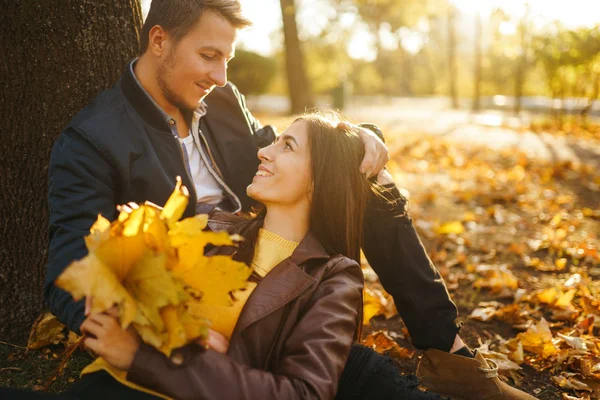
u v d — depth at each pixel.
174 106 2.37
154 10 2.20
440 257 4.25
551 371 2.65
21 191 2.62
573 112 16.45
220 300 1.47
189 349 1.48
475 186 7.06
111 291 1.29
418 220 5.24
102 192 2.04
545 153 9.89
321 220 1.95
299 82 16.41
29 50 2.53
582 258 4.23
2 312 2.66
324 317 1.65
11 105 2.55
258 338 1.67
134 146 2.16
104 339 1.43
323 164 1.92
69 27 2.55
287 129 1.97
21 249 2.66
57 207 1.98
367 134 2.12
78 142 2.07
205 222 1.43
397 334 3.05
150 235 1.41
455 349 2.36
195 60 2.18
